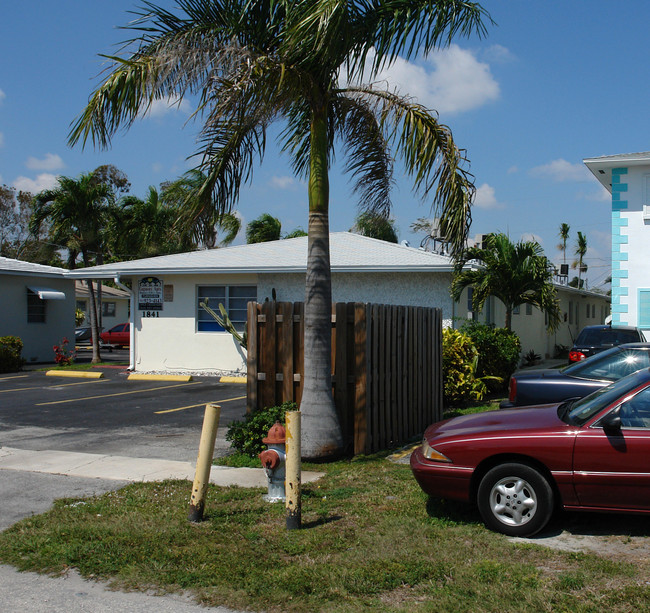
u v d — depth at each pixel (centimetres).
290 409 889
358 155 1034
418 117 877
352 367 909
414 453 642
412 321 1061
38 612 434
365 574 475
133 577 482
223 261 2055
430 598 440
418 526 580
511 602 429
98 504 662
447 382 1313
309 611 429
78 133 792
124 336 3428
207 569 491
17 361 2195
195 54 771
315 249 867
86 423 1202
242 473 805
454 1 807
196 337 2055
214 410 609
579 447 550
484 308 1955
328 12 726
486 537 553
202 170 955
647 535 564
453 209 870
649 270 1591
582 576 465
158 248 2955
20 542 554
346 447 898
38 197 2508
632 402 561
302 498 675
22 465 851
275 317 931
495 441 574
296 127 997
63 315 2620
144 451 954
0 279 2370
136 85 780
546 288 1633
